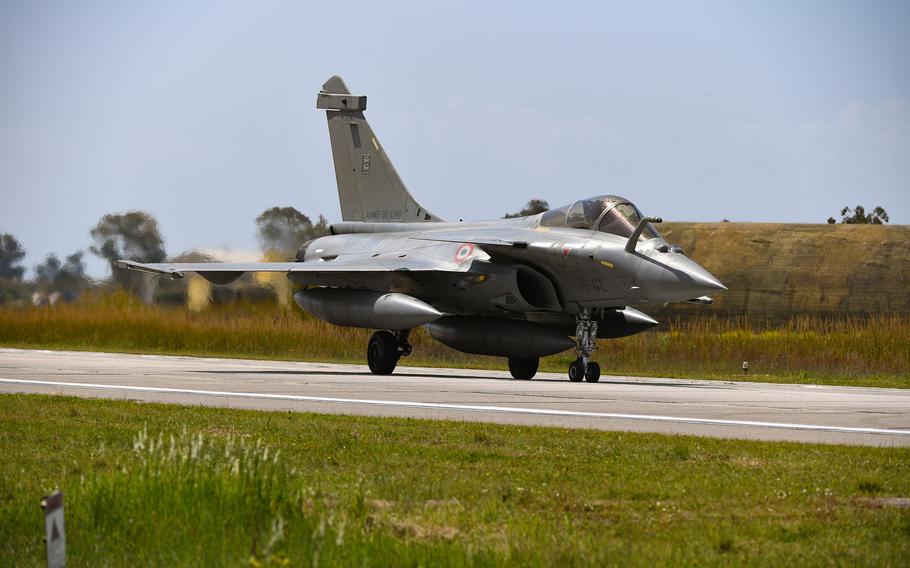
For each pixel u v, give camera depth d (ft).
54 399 168.45
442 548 71.51
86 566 71.31
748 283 538.47
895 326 358.84
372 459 110.22
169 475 83.25
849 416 164.96
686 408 174.09
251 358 366.84
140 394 189.37
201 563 70.03
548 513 86.48
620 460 111.14
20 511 81.97
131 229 436.35
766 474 103.40
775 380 288.51
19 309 443.32
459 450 116.67
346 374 269.03
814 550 75.92
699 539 78.54
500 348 267.80
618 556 71.36
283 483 83.97
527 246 258.98
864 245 550.77
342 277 285.84
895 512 87.45
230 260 431.02
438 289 276.21
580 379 257.55
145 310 430.20
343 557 69.72
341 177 336.70
